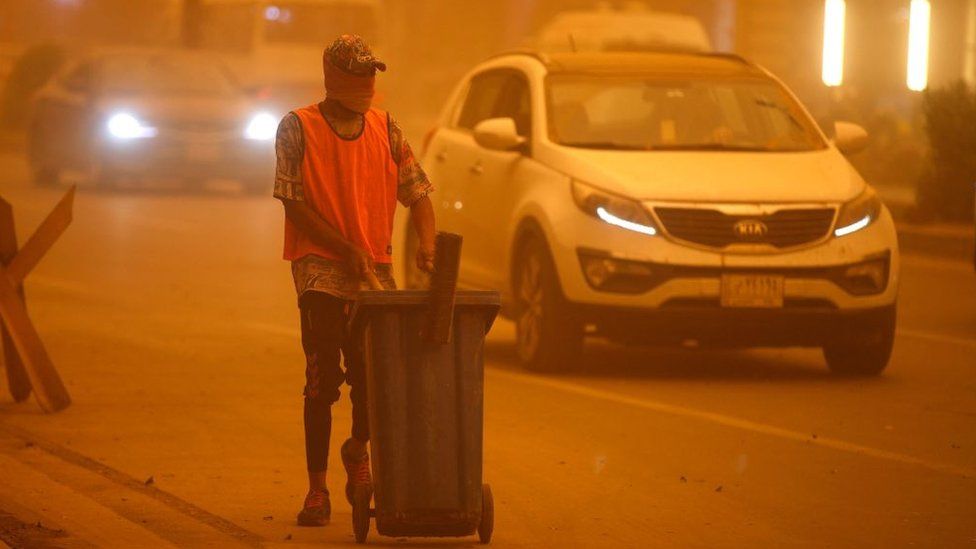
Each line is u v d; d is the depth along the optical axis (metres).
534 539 10.33
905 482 12.17
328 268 10.16
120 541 10.05
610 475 12.26
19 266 14.36
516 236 17.28
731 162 17.06
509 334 20.02
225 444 13.11
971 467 12.73
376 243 10.30
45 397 14.29
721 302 16.22
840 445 13.48
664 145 17.61
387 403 9.50
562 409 14.90
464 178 18.92
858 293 16.48
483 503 9.92
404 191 10.42
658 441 13.53
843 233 16.52
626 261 16.23
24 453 12.66
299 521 10.53
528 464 12.59
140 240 28.67
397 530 9.59
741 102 18.20
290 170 10.17
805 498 11.62
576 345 16.72
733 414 14.78
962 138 30.47
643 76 18.33
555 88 18.14
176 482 11.76
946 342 19.45
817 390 16.12
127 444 13.05
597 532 10.55
